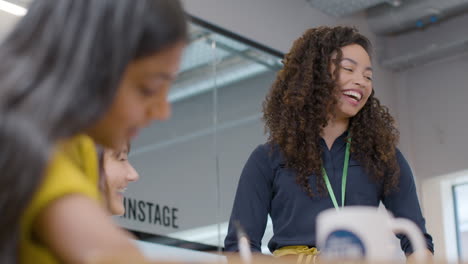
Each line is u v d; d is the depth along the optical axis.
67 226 0.63
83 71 0.69
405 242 2.06
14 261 0.64
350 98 2.20
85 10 0.71
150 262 0.55
